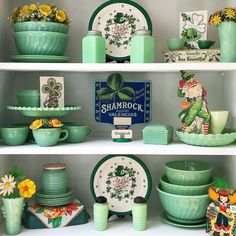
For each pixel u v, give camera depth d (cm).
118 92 136
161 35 139
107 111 136
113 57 130
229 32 114
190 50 121
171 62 124
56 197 125
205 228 123
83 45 118
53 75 140
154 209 141
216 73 139
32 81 140
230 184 129
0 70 125
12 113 140
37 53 119
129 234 118
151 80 141
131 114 137
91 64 115
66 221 124
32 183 117
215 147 117
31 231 120
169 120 141
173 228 123
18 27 119
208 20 124
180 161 137
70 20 128
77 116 141
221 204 115
